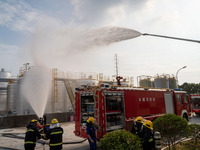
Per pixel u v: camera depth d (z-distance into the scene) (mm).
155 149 4914
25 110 21969
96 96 7074
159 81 34562
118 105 7441
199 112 19094
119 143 4543
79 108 7961
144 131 4879
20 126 14523
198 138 7059
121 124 7438
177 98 11742
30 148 4707
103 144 4734
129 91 7969
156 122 6148
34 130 4930
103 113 6695
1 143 8680
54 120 4914
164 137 6156
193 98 19828
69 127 13727
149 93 9281
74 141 8633
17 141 9086
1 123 13562
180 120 5926
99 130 6645
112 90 7145
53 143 4652
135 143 4566
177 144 6996
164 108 10297
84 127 7406
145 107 8719
